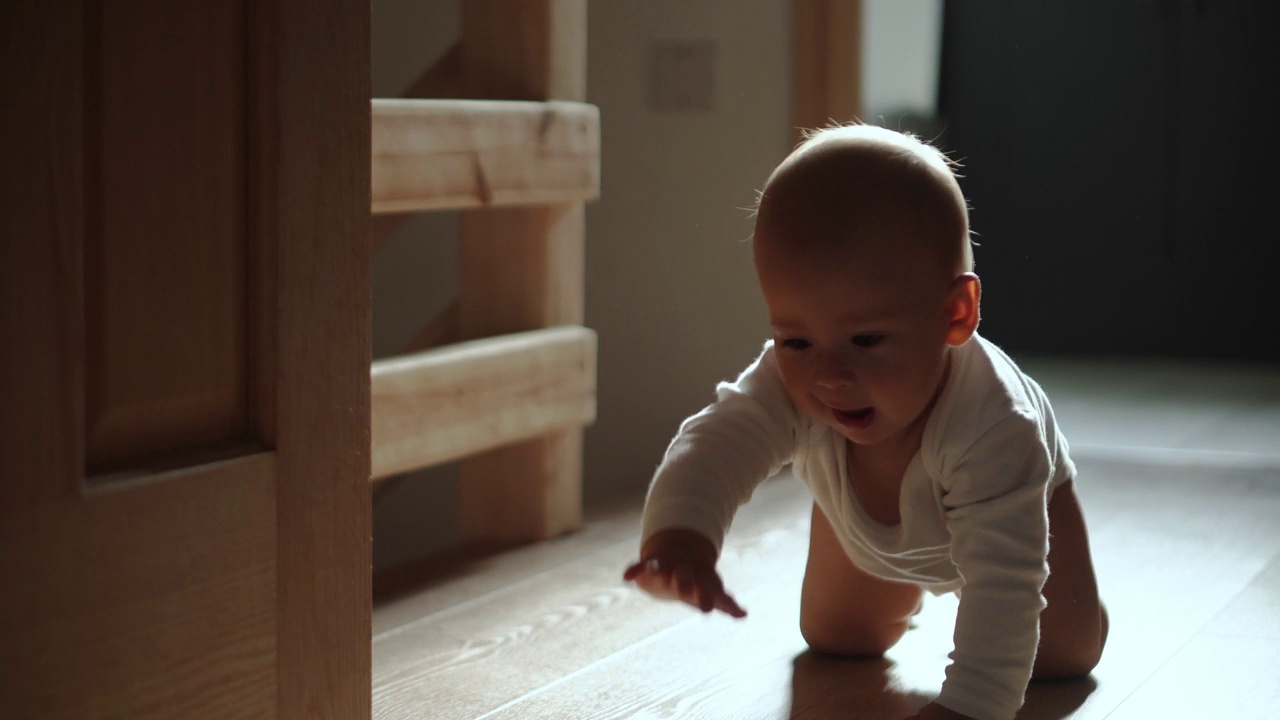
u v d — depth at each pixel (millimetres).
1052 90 4117
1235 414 3188
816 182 1019
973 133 4195
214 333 875
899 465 1134
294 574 926
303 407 924
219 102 866
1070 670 1287
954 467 1077
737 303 2691
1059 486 1232
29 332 738
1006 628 1031
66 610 765
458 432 1839
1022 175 4176
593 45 2725
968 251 1073
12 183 725
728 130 2688
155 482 816
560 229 2062
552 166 1979
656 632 1507
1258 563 1781
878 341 1018
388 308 2826
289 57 889
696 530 999
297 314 913
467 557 1936
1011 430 1062
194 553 845
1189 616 1526
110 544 789
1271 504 2172
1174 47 3998
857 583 1312
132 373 815
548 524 2064
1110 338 4172
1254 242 4004
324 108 922
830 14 2652
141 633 812
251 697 897
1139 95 4047
